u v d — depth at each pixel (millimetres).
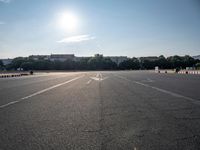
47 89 20922
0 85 26672
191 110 10023
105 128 7199
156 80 32875
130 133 6598
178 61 167250
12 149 5355
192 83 26422
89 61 164875
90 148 5371
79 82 30328
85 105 11719
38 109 10688
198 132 6590
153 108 10602
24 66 149375
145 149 5250
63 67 157250
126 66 166625
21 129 7156
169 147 5363
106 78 39781
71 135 6465
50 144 5691
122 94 16297
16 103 12578
